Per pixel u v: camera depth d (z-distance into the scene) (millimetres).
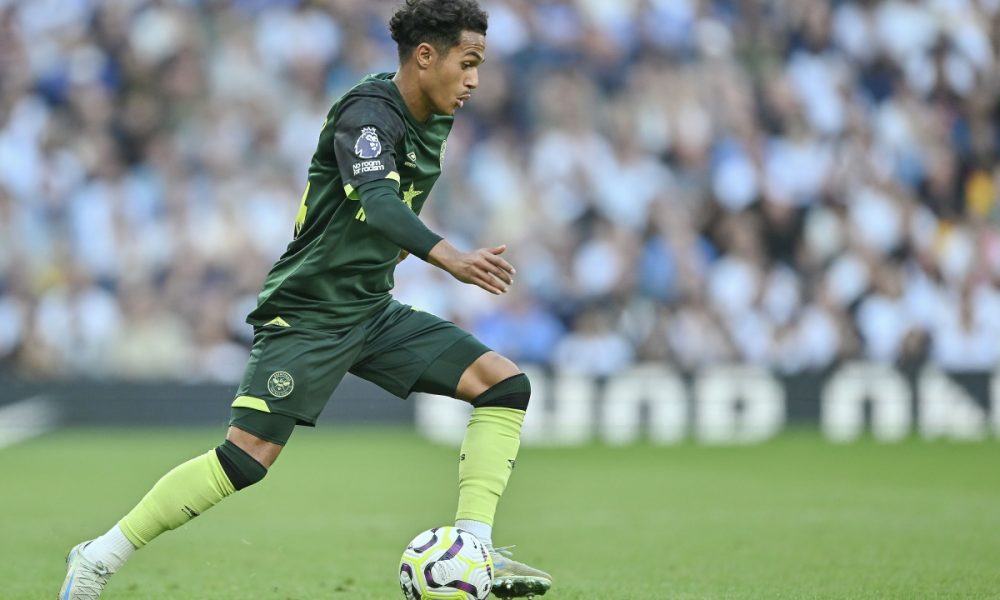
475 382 15586
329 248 14648
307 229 14883
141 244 56094
